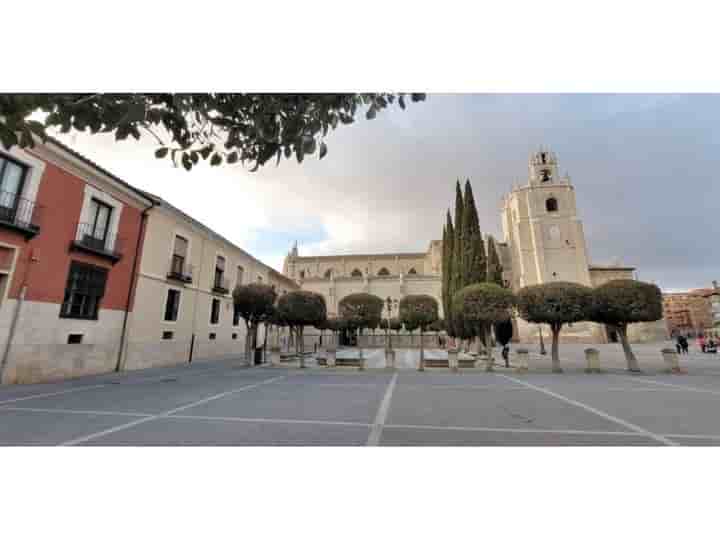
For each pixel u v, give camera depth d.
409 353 28.14
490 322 14.48
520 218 48.38
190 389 9.05
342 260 58.88
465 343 27.31
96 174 11.92
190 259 17.62
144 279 14.30
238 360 19.25
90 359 11.70
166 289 15.63
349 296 18.27
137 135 2.32
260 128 2.49
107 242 12.71
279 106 2.45
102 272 12.40
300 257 60.06
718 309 64.50
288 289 35.53
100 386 9.45
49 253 10.42
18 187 9.74
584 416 5.82
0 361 9.05
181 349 16.70
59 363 10.53
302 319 16.77
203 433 4.75
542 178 49.22
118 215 13.15
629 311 12.98
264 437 4.55
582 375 12.49
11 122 2.11
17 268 9.54
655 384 9.98
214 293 19.88
